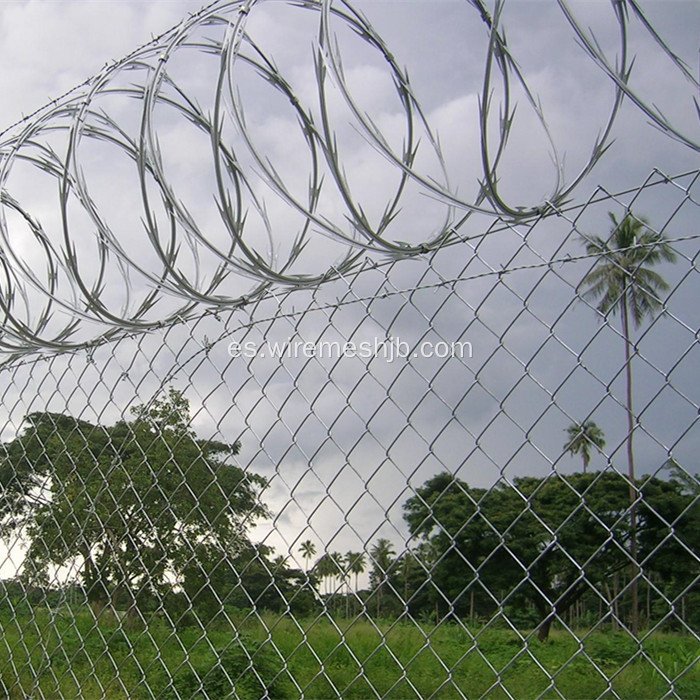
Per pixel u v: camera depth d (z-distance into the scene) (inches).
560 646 297.0
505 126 90.6
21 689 136.9
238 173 113.0
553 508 415.2
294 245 108.4
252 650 204.7
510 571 424.8
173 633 115.2
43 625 158.1
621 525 273.9
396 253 92.0
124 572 124.5
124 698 135.9
